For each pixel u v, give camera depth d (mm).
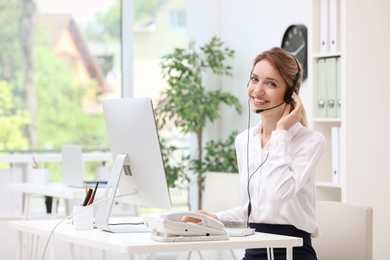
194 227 2881
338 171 4793
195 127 6555
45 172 5938
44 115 7242
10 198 6570
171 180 6668
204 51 6660
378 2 4742
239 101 6762
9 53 7152
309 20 4969
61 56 7297
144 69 7449
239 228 3209
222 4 6996
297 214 3219
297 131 3246
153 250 2723
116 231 3172
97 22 7371
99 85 7383
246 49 6645
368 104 4734
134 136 3246
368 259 3525
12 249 6527
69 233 3145
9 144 7145
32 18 7215
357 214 3570
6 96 7141
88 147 7348
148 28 7453
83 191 5277
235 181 4934
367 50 4734
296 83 3291
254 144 3436
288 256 2961
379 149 4762
